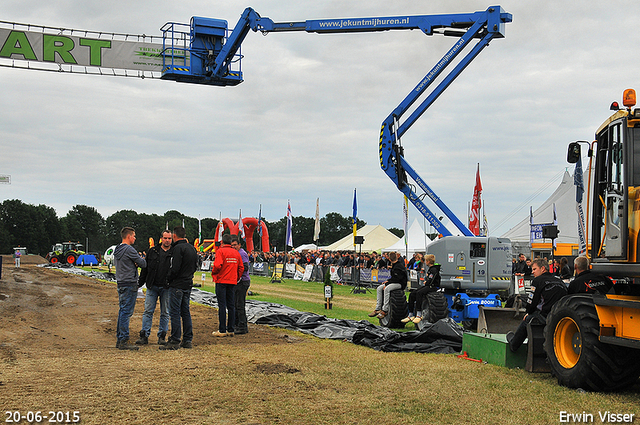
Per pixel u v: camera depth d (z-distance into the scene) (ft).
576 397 20.44
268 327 39.04
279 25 63.05
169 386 21.03
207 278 110.22
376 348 30.78
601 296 21.21
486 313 34.01
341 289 83.76
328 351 29.50
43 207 433.89
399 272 42.22
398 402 19.45
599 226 23.59
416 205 48.88
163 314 31.27
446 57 48.62
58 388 20.29
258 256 131.85
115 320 41.19
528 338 25.20
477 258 42.34
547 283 25.22
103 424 16.47
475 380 22.99
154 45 79.30
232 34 68.44
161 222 510.99
